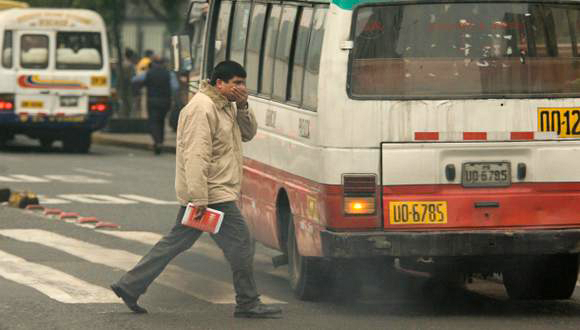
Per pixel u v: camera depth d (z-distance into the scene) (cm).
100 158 8862
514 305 3266
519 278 3306
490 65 3014
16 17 8962
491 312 3128
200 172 2858
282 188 3397
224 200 2919
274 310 2975
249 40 3838
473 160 3000
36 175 7288
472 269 3228
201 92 2916
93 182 6888
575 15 3056
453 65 3002
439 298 3375
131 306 2997
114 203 5806
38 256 4006
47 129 9206
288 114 3328
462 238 2966
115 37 11594
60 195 6144
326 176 2978
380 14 2988
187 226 2936
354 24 2975
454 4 3009
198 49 6519
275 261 3609
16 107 8975
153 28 18238
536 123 3022
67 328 2789
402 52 2989
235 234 2938
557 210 3030
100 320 2895
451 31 3009
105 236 4584
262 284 3578
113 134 11188
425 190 2983
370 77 2978
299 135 3209
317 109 3027
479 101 2997
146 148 9981
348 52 2972
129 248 4275
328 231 2978
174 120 9812
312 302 3256
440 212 2984
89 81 9112
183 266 3878
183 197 2936
